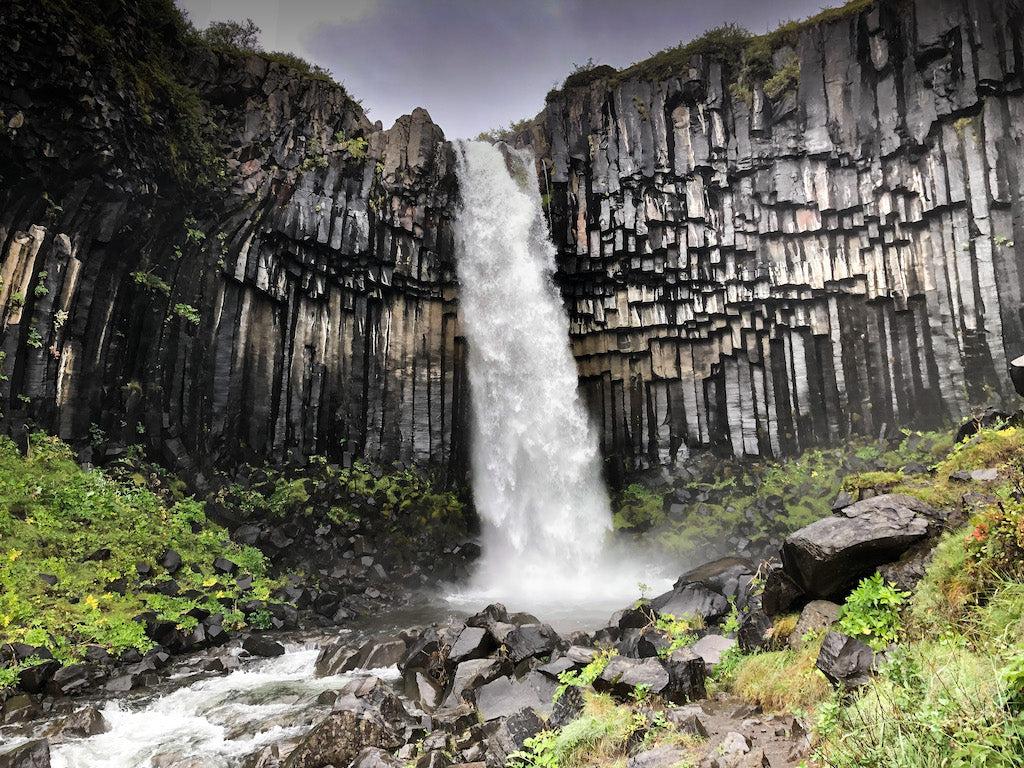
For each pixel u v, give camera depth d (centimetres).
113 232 1404
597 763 504
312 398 1889
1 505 1062
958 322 1741
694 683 612
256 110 1817
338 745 593
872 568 634
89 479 1246
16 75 1194
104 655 898
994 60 1727
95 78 1315
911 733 327
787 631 648
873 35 1914
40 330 1266
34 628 890
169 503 1425
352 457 1928
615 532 1984
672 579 1773
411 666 891
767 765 424
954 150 1783
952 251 1770
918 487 719
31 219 1277
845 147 1941
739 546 1723
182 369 1591
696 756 455
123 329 1480
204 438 1609
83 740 680
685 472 2058
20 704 753
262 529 1543
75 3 1299
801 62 2022
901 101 1872
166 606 1092
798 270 1998
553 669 729
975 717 311
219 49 1780
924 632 518
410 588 1642
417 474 2006
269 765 606
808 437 1958
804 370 1991
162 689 859
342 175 1997
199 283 1653
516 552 2016
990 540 517
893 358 1858
